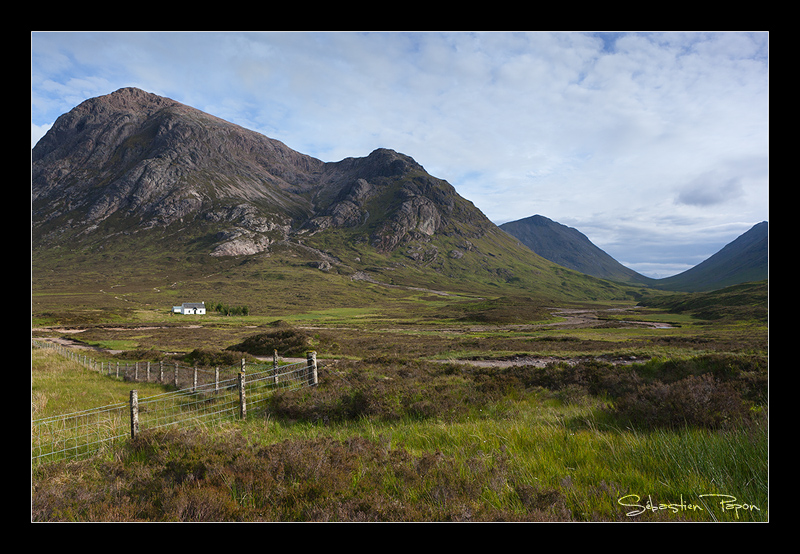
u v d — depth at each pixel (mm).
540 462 5523
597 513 3922
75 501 4871
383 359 19781
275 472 5430
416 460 5539
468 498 4402
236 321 104062
